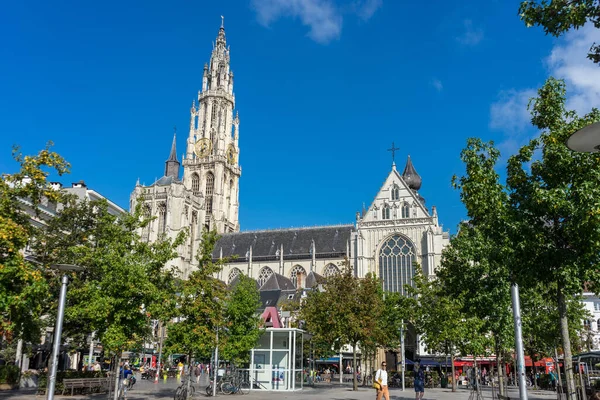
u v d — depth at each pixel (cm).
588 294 10425
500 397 3806
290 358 5431
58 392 4269
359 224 11712
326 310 6066
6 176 3388
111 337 3303
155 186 15000
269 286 11994
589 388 3394
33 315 3272
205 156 17488
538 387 7331
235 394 4747
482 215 2833
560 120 2736
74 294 3797
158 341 8844
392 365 10525
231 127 18475
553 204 2417
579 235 2370
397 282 11169
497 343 4250
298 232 14600
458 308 5622
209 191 17088
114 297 3431
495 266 3638
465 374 8656
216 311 4344
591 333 9056
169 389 5512
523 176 2714
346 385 7050
